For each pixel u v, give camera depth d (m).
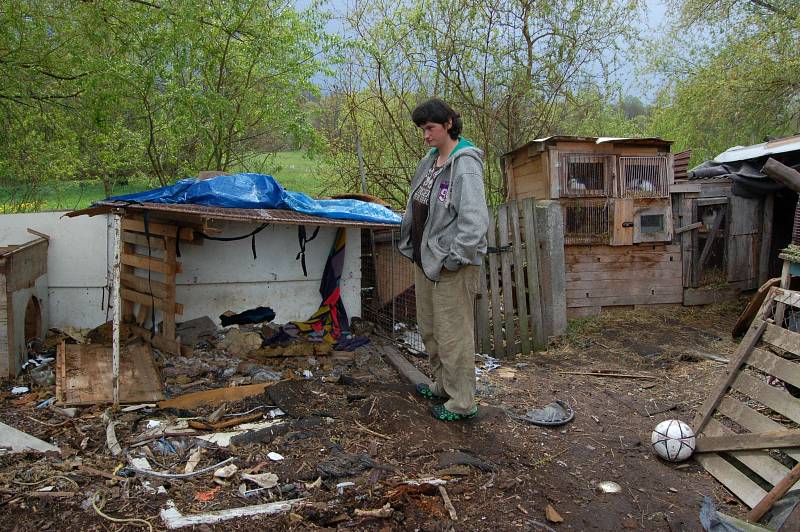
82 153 7.61
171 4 6.08
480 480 2.86
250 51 6.70
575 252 6.29
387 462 2.97
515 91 8.35
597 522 2.58
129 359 4.22
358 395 3.76
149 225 4.71
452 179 3.27
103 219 5.23
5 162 6.77
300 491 2.67
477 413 3.68
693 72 10.45
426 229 3.37
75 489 2.60
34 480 2.66
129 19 6.12
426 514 2.53
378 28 8.23
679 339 5.75
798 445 2.79
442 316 3.37
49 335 5.07
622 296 6.45
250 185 4.75
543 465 3.10
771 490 2.70
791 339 3.16
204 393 3.75
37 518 2.38
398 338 5.43
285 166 9.11
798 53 9.07
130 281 5.03
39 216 5.21
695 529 2.56
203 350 4.69
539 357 5.51
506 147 8.79
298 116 7.32
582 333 5.98
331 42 7.26
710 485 3.00
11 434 3.06
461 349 3.38
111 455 2.97
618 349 5.54
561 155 6.12
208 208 4.16
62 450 2.99
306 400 3.71
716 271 6.86
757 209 6.89
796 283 4.73
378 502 2.58
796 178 4.01
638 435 3.60
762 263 6.93
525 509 2.64
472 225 3.16
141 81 6.21
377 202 6.29
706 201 6.65
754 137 10.46
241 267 5.16
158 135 7.31
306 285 5.41
